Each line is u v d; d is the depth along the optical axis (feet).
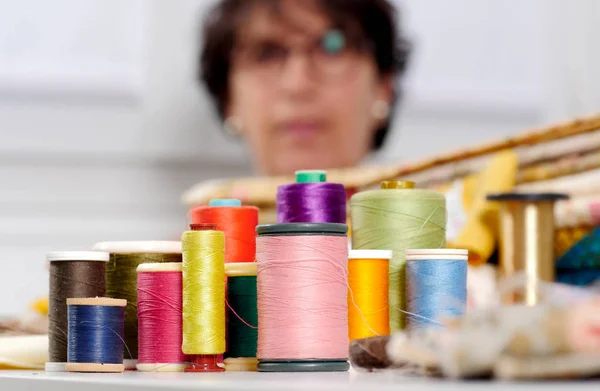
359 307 4.31
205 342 4.14
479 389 2.50
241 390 2.74
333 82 12.57
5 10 13.92
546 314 2.79
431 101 15.14
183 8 14.35
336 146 12.59
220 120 13.70
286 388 2.74
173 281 4.30
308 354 3.92
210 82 13.38
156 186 14.30
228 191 9.17
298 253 3.95
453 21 15.34
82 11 14.11
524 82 15.58
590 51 15.79
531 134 7.69
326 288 3.96
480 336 2.80
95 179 14.12
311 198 4.62
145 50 14.24
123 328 4.35
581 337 2.67
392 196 4.50
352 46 12.72
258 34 12.65
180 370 4.27
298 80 12.44
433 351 3.06
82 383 3.45
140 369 4.32
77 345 4.21
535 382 2.68
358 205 4.59
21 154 13.89
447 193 7.79
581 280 7.20
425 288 4.18
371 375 3.54
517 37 15.57
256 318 4.39
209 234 4.17
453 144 15.25
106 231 14.10
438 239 4.52
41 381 3.75
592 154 7.52
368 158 14.03
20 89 13.85
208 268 4.16
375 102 13.58
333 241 3.99
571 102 15.71
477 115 15.38
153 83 14.24
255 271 4.41
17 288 13.70
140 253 4.60
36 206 13.92
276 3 12.59
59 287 4.39
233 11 12.85
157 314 4.30
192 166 14.40
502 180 7.50
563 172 7.61
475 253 7.21
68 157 14.02
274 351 3.97
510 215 6.39
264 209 9.11
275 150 12.64
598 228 7.01
